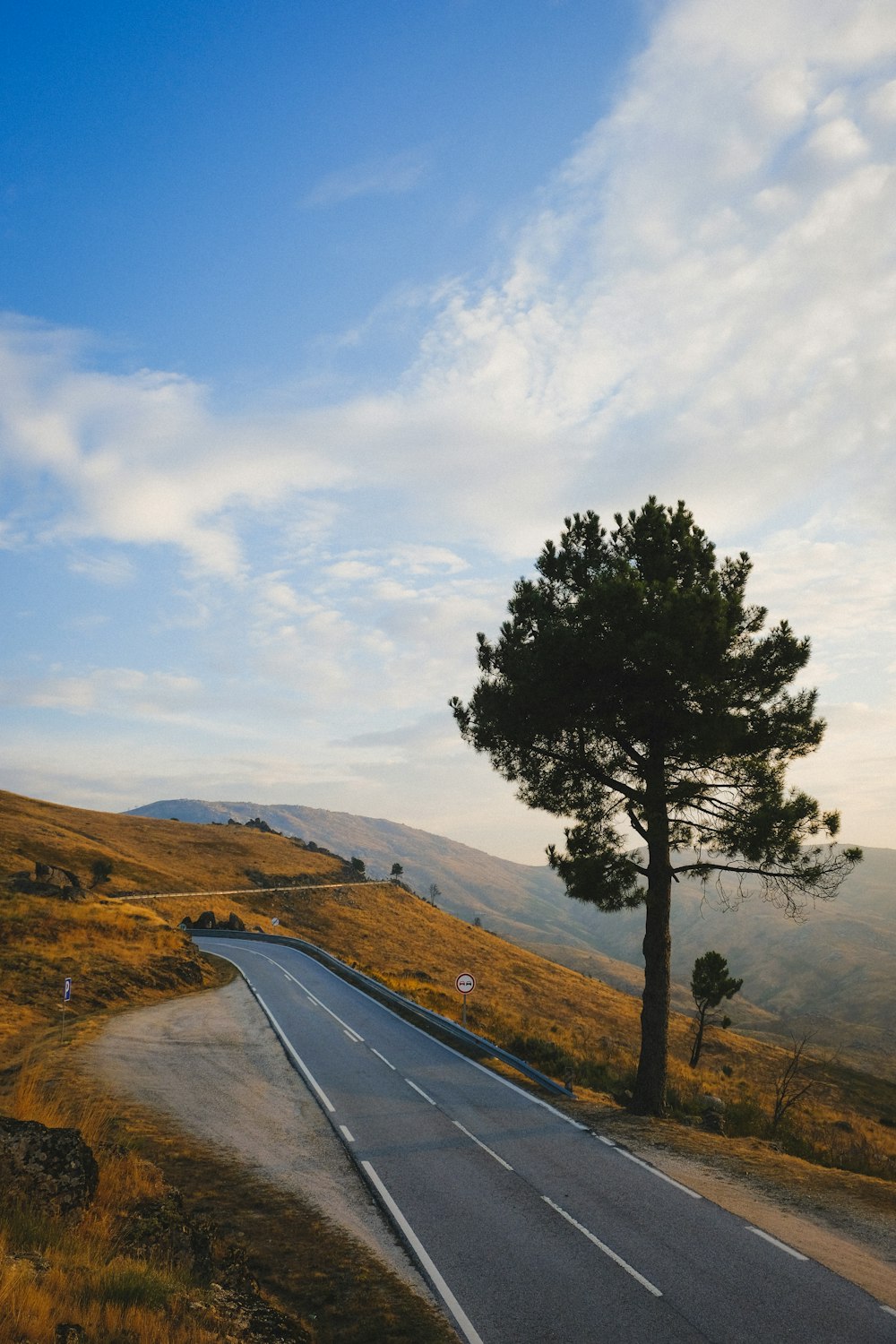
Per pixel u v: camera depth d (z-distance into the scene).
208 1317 7.57
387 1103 19.75
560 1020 60.41
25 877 53.03
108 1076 20.62
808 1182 14.75
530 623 21.89
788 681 20.20
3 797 110.94
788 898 19.31
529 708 20.70
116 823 118.31
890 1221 13.00
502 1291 10.34
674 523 22.19
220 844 116.31
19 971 32.28
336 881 110.94
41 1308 6.30
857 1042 163.12
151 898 75.56
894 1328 9.41
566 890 21.55
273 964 48.44
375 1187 14.06
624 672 19.62
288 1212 12.78
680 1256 11.30
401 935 89.19
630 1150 16.17
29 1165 9.58
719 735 18.62
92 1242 8.84
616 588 19.11
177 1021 29.59
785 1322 9.52
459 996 44.56
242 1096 20.11
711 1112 20.05
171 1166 14.45
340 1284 10.47
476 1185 14.11
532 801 22.28
